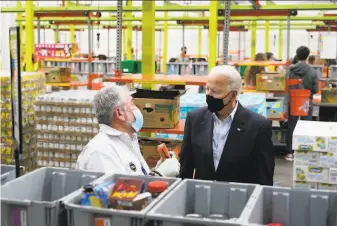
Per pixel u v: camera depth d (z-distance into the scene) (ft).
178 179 5.31
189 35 61.62
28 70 24.62
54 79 26.71
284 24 42.96
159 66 49.49
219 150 8.35
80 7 23.71
